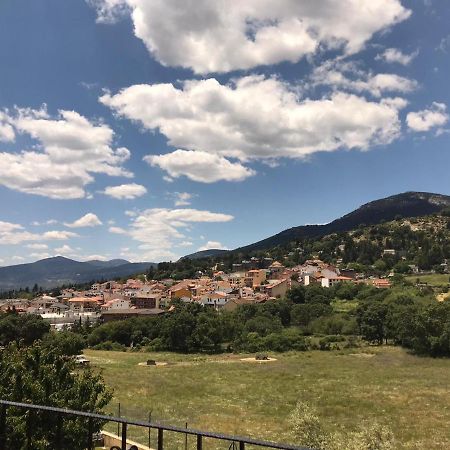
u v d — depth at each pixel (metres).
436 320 83.06
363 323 101.19
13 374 16.11
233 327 108.25
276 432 34.00
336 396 49.16
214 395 50.50
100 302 194.88
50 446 14.05
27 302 199.00
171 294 187.62
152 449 24.33
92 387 17.44
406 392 50.91
